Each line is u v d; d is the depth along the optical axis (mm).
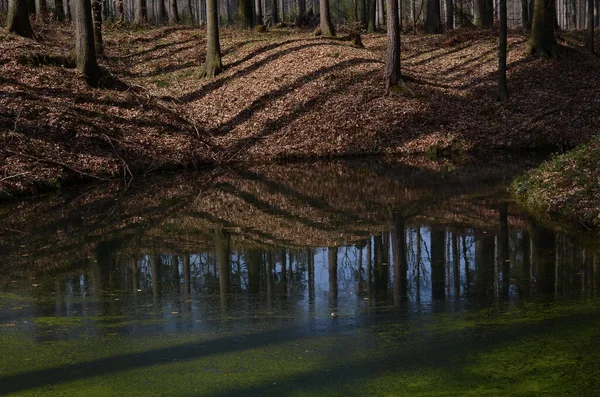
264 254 10711
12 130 18812
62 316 7527
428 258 10094
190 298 8273
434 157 23297
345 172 20453
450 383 5285
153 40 34219
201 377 5566
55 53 25375
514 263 9508
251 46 31938
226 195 16656
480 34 35688
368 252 10664
